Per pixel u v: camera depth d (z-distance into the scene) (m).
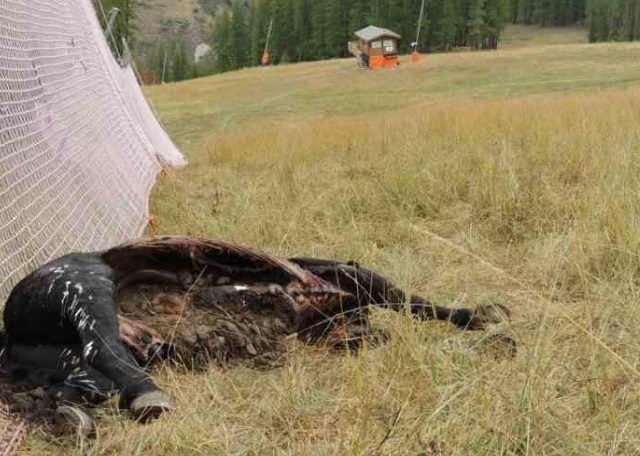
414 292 5.42
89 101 9.27
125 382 3.36
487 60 51.22
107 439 3.32
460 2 90.06
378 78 48.06
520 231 7.00
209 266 4.38
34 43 7.21
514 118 15.76
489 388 3.58
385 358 4.07
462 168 9.70
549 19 136.75
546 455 3.22
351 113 34.59
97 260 4.01
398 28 87.38
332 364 4.29
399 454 3.22
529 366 3.65
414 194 8.45
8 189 5.29
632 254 5.51
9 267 4.88
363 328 4.59
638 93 20.19
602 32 112.88
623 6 106.25
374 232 7.27
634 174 8.12
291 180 10.33
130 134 11.72
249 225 7.41
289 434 3.50
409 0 86.88
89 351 3.46
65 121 7.55
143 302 4.21
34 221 5.54
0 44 6.11
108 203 7.66
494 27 92.25
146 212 8.73
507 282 5.61
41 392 3.60
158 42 182.38
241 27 104.69
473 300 5.38
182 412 3.51
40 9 7.89
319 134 17.86
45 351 3.84
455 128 14.84
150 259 4.25
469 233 6.94
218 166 14.70
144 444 3.28
